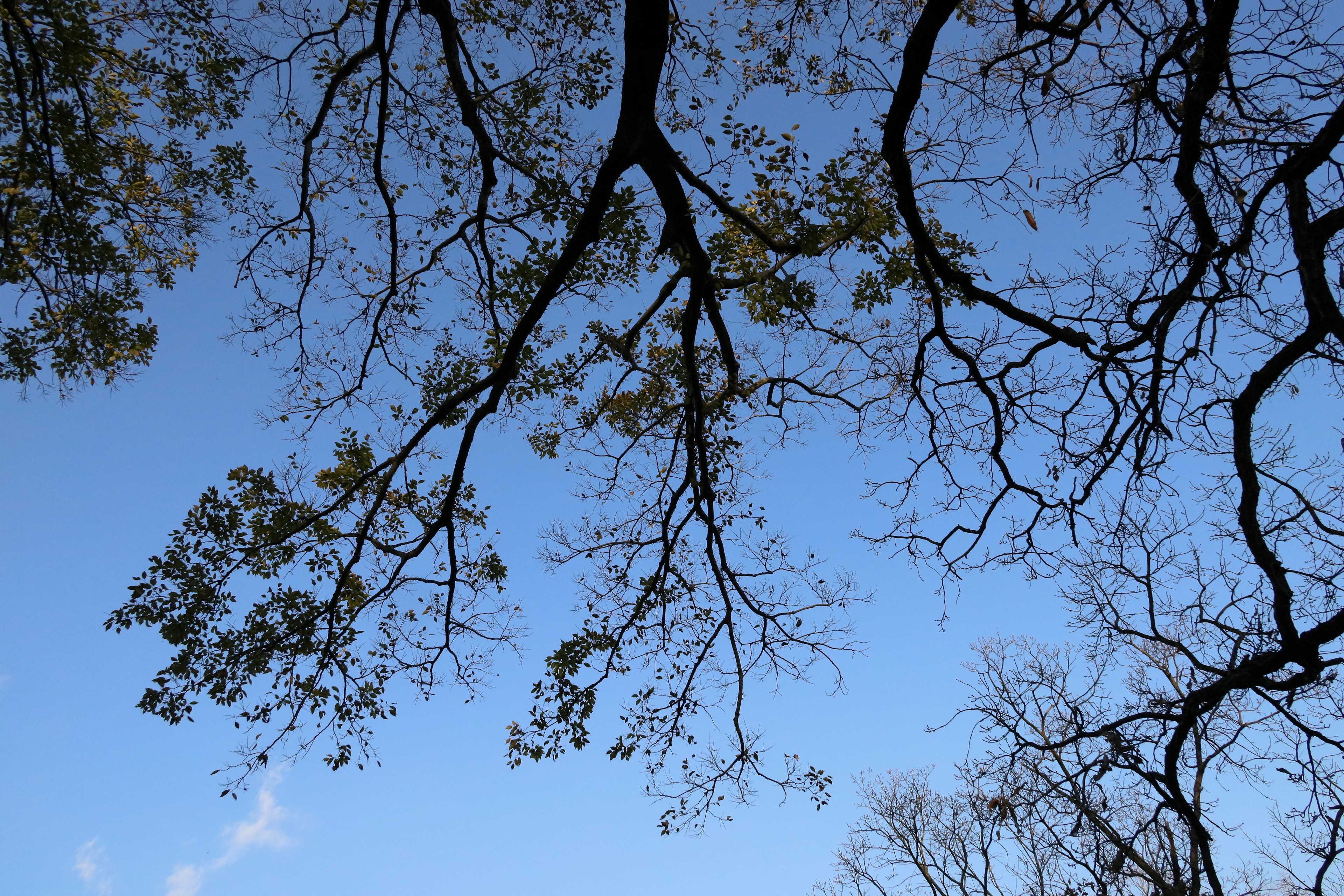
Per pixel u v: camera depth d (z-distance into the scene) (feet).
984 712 26.61
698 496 31.86
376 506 26.50
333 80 24.98
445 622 29.60
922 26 19.92
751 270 28.12
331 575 29.30
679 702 32.58
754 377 35.27
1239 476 16.85
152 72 29.40
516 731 31.09
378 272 30.73
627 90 21.15
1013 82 25.49
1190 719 18.72
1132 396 21.26
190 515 26.91
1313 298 14.76
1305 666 16.60
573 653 32.40
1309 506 18.80
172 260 33.27
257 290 29.45
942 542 28.37
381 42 24.67
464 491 30.86
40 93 24.20
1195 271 18.93
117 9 27.91
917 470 30.96
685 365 30.17
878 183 27.45
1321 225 15.81
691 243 24.68
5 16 23.48
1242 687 17.93
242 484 27.81
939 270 24.95
